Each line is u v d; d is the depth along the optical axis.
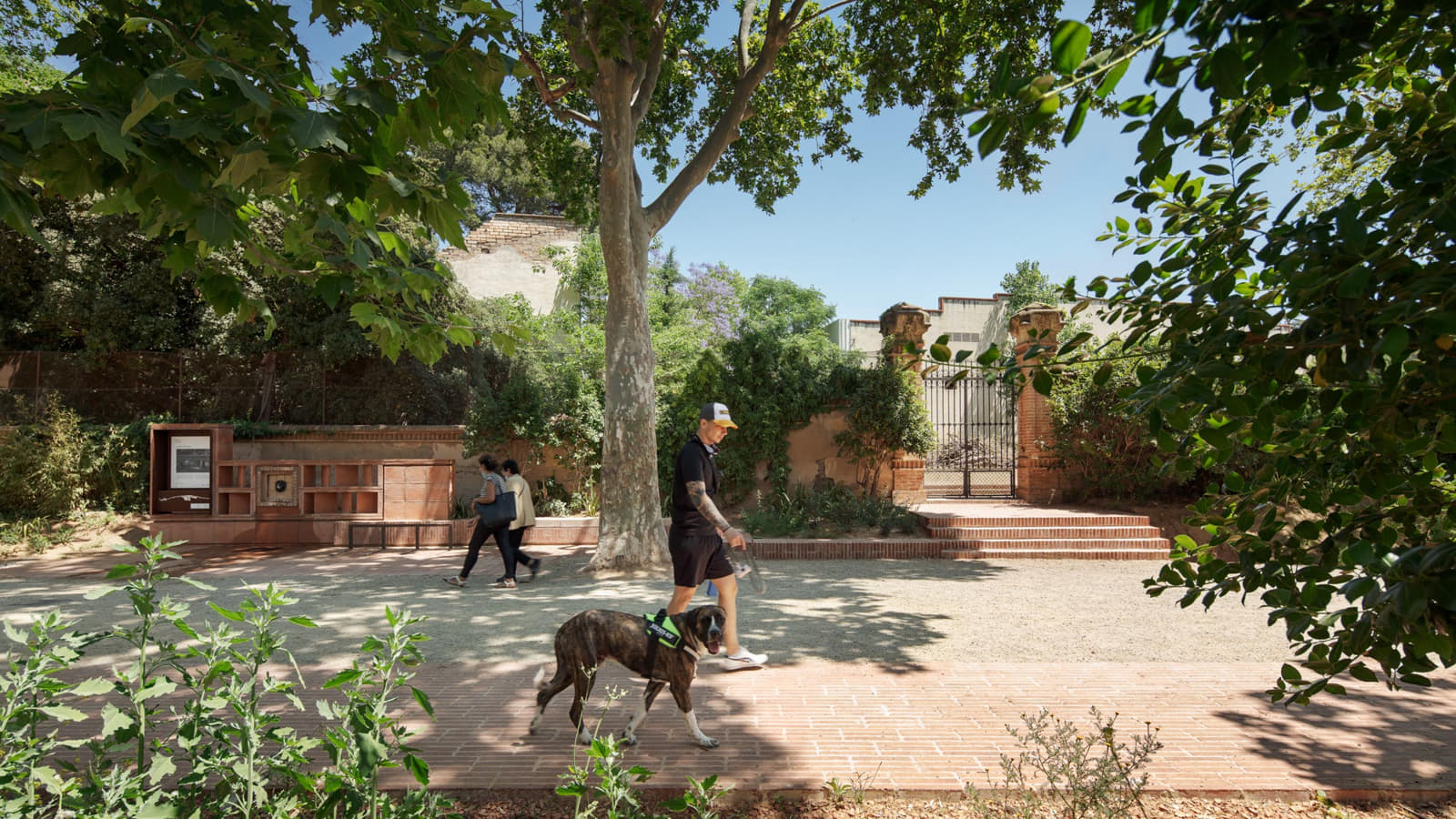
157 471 14.08
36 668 2.46
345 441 15.94
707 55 14.44
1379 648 1.92
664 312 24.16
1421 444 1.88
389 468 13.91
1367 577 1.88
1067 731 3.47
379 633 6.89
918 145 13.47
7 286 16.48
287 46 2.78
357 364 17.42
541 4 9.83
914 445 15.09
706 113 15.20
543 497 15.37
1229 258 2.28
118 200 2.61
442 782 3.66
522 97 13.73
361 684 2.60
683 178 12.08
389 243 3.07
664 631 4.03
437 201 2.65
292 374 16.88
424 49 2.57
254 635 2.77
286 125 2.25
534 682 4.50
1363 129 2.18
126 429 15.29
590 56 10.20
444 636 6.80
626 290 11.08
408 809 2.56
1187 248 2.36
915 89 12.55
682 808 2.55
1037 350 2.47
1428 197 1.76
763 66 11.80
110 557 12.65
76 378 16.42
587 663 4.01
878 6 12.47
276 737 2.70
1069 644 6.61
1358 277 1.61
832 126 14.86
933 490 18.72
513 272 21.88
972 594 9.05
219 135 2.21
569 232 22.59
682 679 4.04
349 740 2.45
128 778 2.46
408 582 9.88
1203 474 14.61
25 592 9.19
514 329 3.36
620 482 10.96
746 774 3.76
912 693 5.14
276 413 16.77
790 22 11.45
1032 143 12.33
